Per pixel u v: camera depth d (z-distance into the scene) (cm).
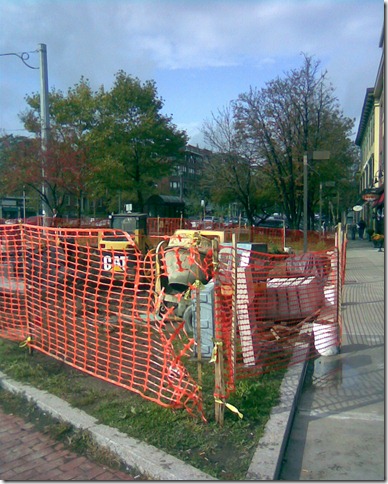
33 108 2908
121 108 3080
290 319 730
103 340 636
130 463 405
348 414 513
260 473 377
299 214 3431
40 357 653
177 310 688
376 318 945
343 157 3641
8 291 741
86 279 643
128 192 3438
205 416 469
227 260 546
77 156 2184
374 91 3906
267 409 492
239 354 590
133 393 528
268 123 3100
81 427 454
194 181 6097
